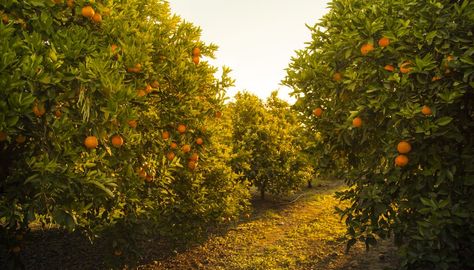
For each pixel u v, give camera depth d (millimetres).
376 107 4988
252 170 14484
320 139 6543
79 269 8438
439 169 4840
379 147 5766
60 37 4523
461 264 4984
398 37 4988
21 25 4547
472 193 4824
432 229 4578
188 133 6840
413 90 4809
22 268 6406
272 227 11484
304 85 6312
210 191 8766
